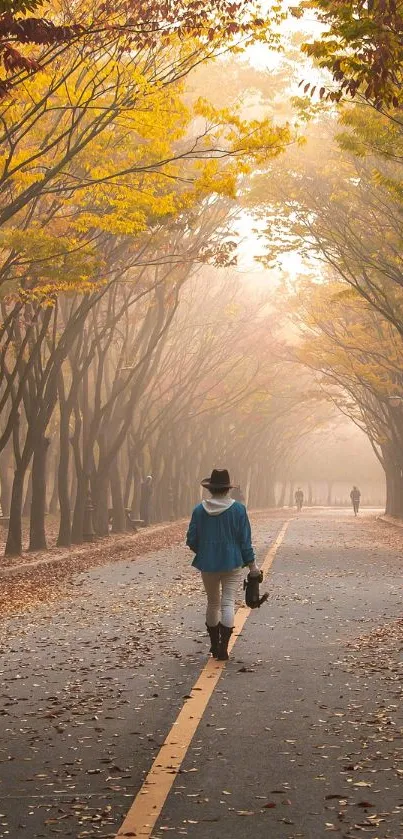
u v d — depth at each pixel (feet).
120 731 24.16
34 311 80.53
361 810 18.07
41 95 53.67
